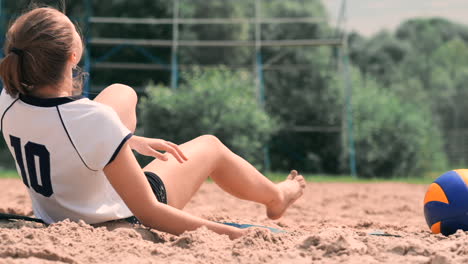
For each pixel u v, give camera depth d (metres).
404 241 2.38
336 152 20.14
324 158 20.47
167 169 2.63
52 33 2.26
